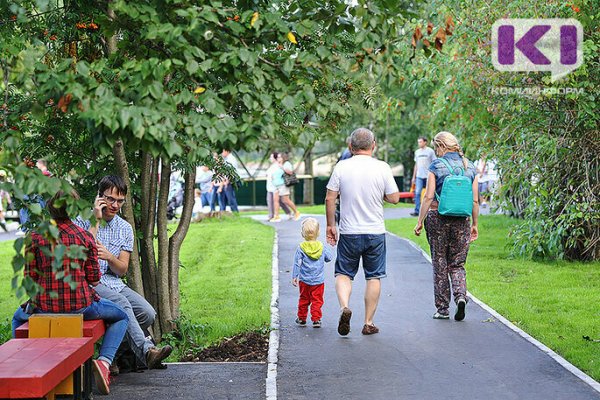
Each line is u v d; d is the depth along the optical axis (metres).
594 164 23.86
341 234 15.72
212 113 9.30
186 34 9.66
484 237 31.00
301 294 16.80
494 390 12.25
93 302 11.99
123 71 9.48
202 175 42.31
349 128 64.56
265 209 66.75
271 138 9.60
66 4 13.12
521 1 22.52
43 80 9.09
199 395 12.23
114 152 14.77
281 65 10.13
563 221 23.00
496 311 17.75
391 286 21.05
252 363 14.17
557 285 20.53
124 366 13.62
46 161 15.38
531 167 23.62
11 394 9.14
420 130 63.09
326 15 10.72
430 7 10.81
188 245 31.02
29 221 12.49
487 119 25.56
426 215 17.22
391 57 10.20
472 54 24.09
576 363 13.59
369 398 11.97
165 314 15.88
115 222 13.55
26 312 11.74
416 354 14.38
